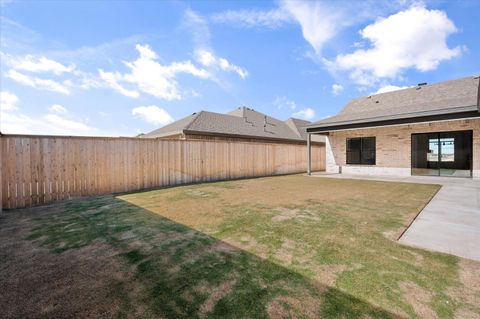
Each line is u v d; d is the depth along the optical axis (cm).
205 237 349
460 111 834
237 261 273
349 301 200
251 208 523
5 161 560
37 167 607
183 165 949
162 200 623
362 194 686
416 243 317
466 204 537
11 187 566
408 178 1080
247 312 189
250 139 1536
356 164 1352
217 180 1067
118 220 442
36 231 385
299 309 191
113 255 293
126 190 779
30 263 275
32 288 225
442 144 1100
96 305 200
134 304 201
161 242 332
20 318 186
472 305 193
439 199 596
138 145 814
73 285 230
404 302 198
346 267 256
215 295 211
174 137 1360
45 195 618
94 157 711
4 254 299
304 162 1562
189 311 191
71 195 663
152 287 225
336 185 887
